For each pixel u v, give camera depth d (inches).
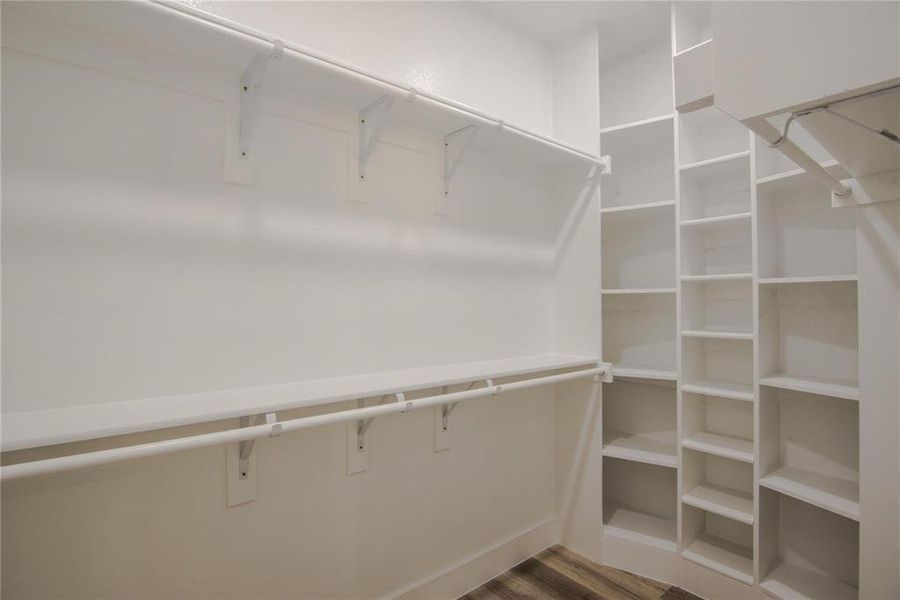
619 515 90.7
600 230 83.7
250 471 52.0
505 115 83.5
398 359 65.7
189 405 42.6
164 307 46.6
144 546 45.6
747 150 77.6
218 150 50.0
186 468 48.0
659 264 90.1
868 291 54.1
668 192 88.5
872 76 23.9
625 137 85.3
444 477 71.9
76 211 42.1
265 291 53.3
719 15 29.9
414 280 67.9
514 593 73.9
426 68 71.4
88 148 42.7
